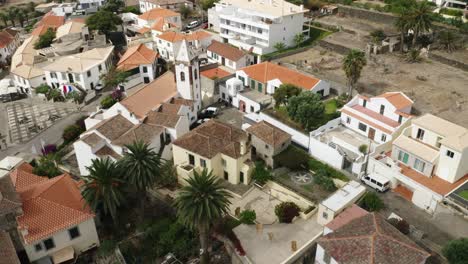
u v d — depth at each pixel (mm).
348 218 49062
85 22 134125
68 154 71500
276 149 63281
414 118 63875
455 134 57031
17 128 86312
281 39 115812
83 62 101938
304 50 114812
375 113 68250
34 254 45281
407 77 93125
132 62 101250
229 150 59938
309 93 70188
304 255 49750
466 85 88375
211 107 84625
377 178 58531
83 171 64562
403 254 40438
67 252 46969
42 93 100562
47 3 197750
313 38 122875
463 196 53500
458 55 101938
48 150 74500
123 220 55000
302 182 61125
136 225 54125
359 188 55844
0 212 44250
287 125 69375
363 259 40250
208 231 49094
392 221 50094
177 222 52094
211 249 51562
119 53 122438
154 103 74438
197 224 45312
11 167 62688
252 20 117062
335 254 41812
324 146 63625
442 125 59969
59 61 103625
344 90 84250
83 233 48188
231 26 123250
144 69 101875
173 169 61625
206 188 45844
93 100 97750
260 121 68688
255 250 50094
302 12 116562
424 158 56625
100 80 102688
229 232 51906
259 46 114000
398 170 57719
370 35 117062
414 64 100500
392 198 57375
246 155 61031
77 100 95750
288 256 49156
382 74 94938
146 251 50844
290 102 69500
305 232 52875
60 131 83812
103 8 155000
